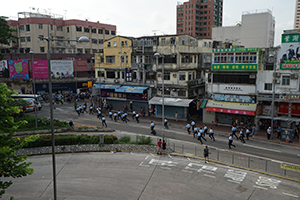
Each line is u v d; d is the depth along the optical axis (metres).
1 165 11.84
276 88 31.77
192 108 41.88
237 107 33.84
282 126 32.62
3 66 61.72
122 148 26.45
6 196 17.92
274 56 31.52
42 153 25.97
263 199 16.73
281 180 19.33
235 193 17.58
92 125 37.00
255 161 23.08
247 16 70.12
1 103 12.27
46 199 17.36
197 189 18.27
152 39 43.16
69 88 62.31
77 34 73.88
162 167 22.17
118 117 41.59
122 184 19.33
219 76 35.91
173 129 35.19
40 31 68.62
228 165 22.33
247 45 70.56
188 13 103.50
